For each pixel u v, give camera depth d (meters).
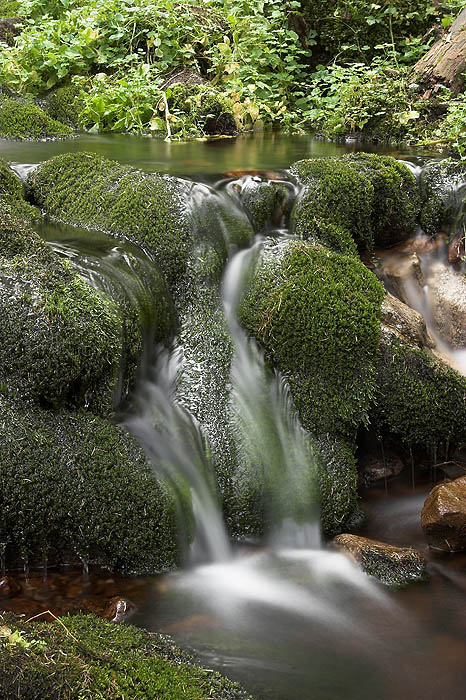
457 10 8.52
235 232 4.57
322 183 4.73
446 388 4.34
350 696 2.74
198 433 3.84
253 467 3.79
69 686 2.42
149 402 3.93
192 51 8.09
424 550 3.78
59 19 8.62
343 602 3.31
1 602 3.09
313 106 8.51
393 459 4.48
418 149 6.70
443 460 4.50
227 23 8.72
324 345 4.13
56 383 3.40
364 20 8.74
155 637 2.91
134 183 4.60
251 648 2.95
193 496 3.61
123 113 7.52
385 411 4.30
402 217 5.07
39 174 4.96
